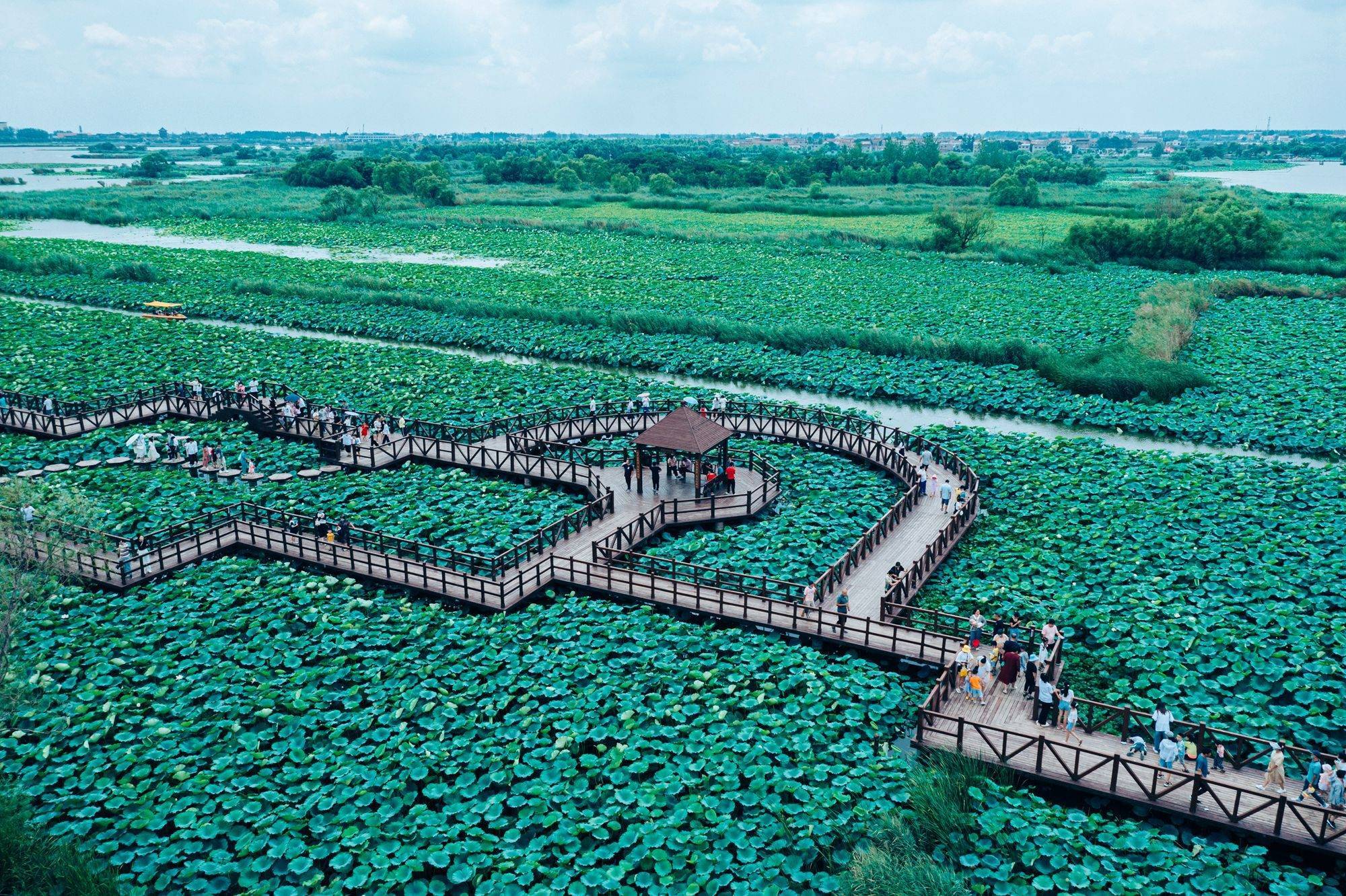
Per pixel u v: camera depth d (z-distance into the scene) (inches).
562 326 2701.8
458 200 5905.5
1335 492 1434.5
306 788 808.9
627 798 794.8
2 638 900.0
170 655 1005.2
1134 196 5821.9
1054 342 2413.9
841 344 2454.5
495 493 1443.2
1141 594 1136.2
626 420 1752.0
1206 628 1051.9
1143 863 719.1
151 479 1462.8
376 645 1025.5
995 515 1398.9
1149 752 828.6
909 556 1219.2
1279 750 771.4
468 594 1115.9
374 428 1702.8
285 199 6112.2
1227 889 687.7
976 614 966.4
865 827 752.3
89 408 1815.9
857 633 1031.6
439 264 3796.8
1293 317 2716.5
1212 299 2989.7
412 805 791.7
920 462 1551.4
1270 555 1222.9
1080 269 3523.6
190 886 701.9
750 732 875.4
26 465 1534.2
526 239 4416.8
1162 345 2212.1
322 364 2233.0
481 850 738.8
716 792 804.0
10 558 1036.5
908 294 3085.6
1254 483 1476.4
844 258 3831.2
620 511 1354.6
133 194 6215.6
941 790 774.5
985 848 729.6
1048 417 1908.2
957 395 2043.6
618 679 966.4
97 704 922.7
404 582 1144.8
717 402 1936.5
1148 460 1596.9
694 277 3422.7
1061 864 711.7
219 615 1079.6
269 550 1232.2
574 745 868.0
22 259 3641.7
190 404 1835.6
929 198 5969.5
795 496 1454.2
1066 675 994.7
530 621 1072.8
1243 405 1898.4
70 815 767.1
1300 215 4675.2
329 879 718.5
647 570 1193.4
